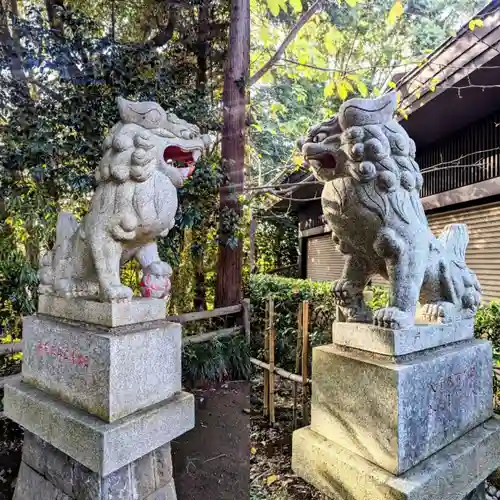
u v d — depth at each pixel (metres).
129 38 3.64
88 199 3.15
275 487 1.82
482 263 3.33
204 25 3.58
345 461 1.37
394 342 1.31
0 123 2.91
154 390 1.37
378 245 1.39
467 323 1.65
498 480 2.03
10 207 2.76
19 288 2.65
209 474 1.94
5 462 2.28
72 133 2.94
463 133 3.51
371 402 1.34
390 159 1.33
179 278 4.02
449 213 3.76
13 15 2.90
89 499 1.26
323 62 3.70
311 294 3.48
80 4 3.41
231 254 3.81
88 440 1.19
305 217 6.78
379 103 1.33
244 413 2.67
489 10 2.38
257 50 4.05
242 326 3.72
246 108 3.64
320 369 1.56
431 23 3.61
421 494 1.20
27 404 1.46
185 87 3.37
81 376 1.32
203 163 3.20
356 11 3.59
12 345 2.33
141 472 1.37
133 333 1.30
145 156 1.32
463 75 2.61
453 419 1.47
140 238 1.42
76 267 1.52
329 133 1.41
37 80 2.94
